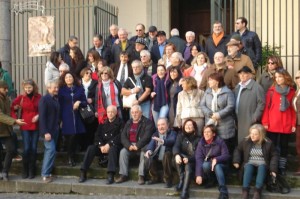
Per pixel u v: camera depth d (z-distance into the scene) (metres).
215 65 8.11
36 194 7.99
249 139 7.24
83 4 11.56
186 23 13.68
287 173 7.68
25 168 8.37
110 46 9.93
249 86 7.55
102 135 8.17
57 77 9.04
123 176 7.95
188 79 7.81
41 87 11.99
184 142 7.60
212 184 7.54
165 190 7.52
